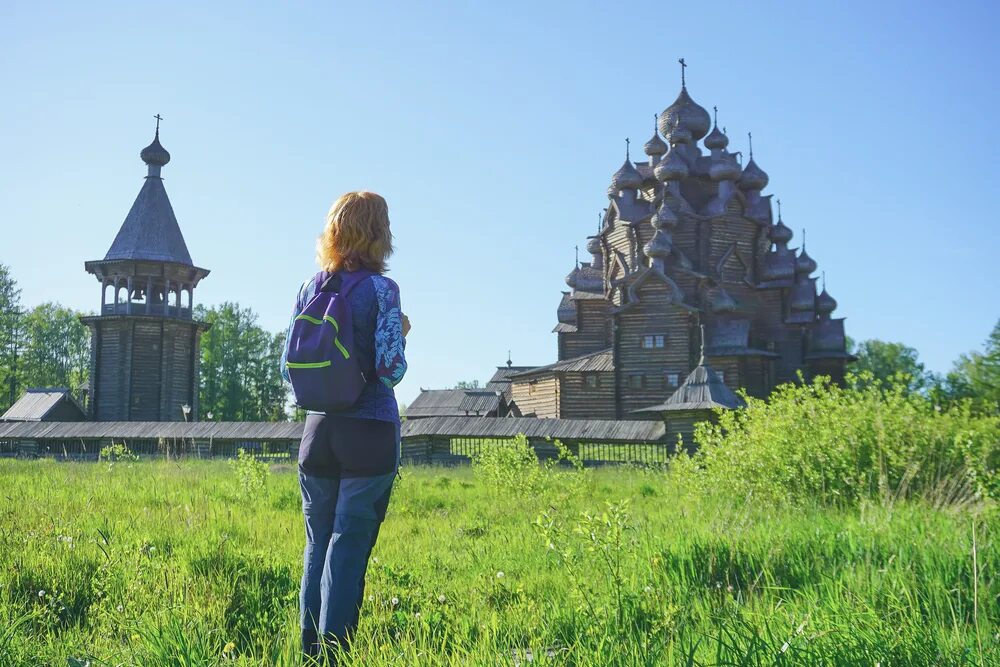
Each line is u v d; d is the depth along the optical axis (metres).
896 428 10.40
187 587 4.70
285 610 4.59
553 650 3.60
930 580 4.27
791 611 3.90
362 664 3.34
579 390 53.75
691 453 29.47
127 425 37.44
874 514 6.54
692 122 60.38
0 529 7.05
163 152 57.09
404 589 5.13
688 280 53.75
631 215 57.41
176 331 55.38
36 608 4.50
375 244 3.83
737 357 51.19
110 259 54.84
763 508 9.32
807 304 56.22
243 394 85.94
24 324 84.31
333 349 3.49
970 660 3.07
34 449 37.88
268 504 11.59
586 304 59.78
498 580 5.25
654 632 3.50
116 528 7.56
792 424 11.12
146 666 3.44
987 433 10.16
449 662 3.42
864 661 3.03
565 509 11.45
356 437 3.58
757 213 58.41
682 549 5.31
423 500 13.10
